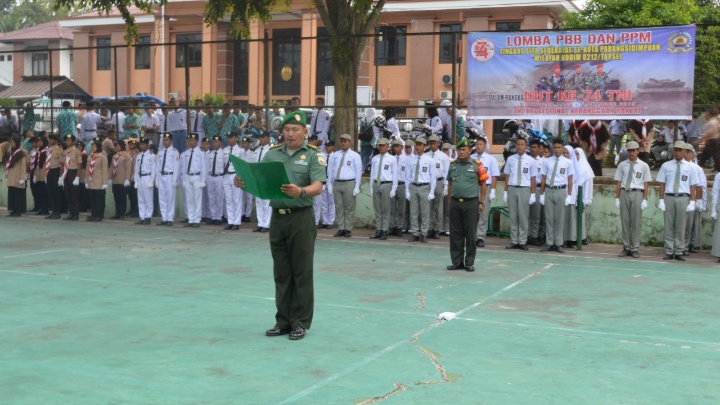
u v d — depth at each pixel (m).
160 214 20.27
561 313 9.23
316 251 14.30
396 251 14.37
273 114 19.30
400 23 28.88
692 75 14.73
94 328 8.32
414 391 6.23
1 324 8.48
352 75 17.98
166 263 12.75
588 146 16.53
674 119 15.10
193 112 19.86
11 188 20.31
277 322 8.10
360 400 6.00
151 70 32.47
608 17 26.06
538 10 27.97
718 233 13.48
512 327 8.50
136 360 7.10
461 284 11.08
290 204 7.88
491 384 6.45
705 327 8.60
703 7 27.47
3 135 23.22
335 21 18.56
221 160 18.02
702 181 13.70
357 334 8.15
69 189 19.50
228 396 6.08
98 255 13.62
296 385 6.37
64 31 42.22
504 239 16.30
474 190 12.09
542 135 16.95
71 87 26.81
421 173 15.42
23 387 6.29
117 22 33.34
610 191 15.62
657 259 13.76
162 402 5.93
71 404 5.87
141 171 18.61
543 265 12.93
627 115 15.20
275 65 29.75
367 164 18.22
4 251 14.08
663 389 6.36
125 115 21.50
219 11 19.78
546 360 7.21
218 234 16.81
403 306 9.55
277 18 30.33
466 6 28.19
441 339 7.96
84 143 21.38
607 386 6.43
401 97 26.80
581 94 15.50
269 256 13.55
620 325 8.66
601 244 15.66
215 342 7.77
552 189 14.37
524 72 15.85
